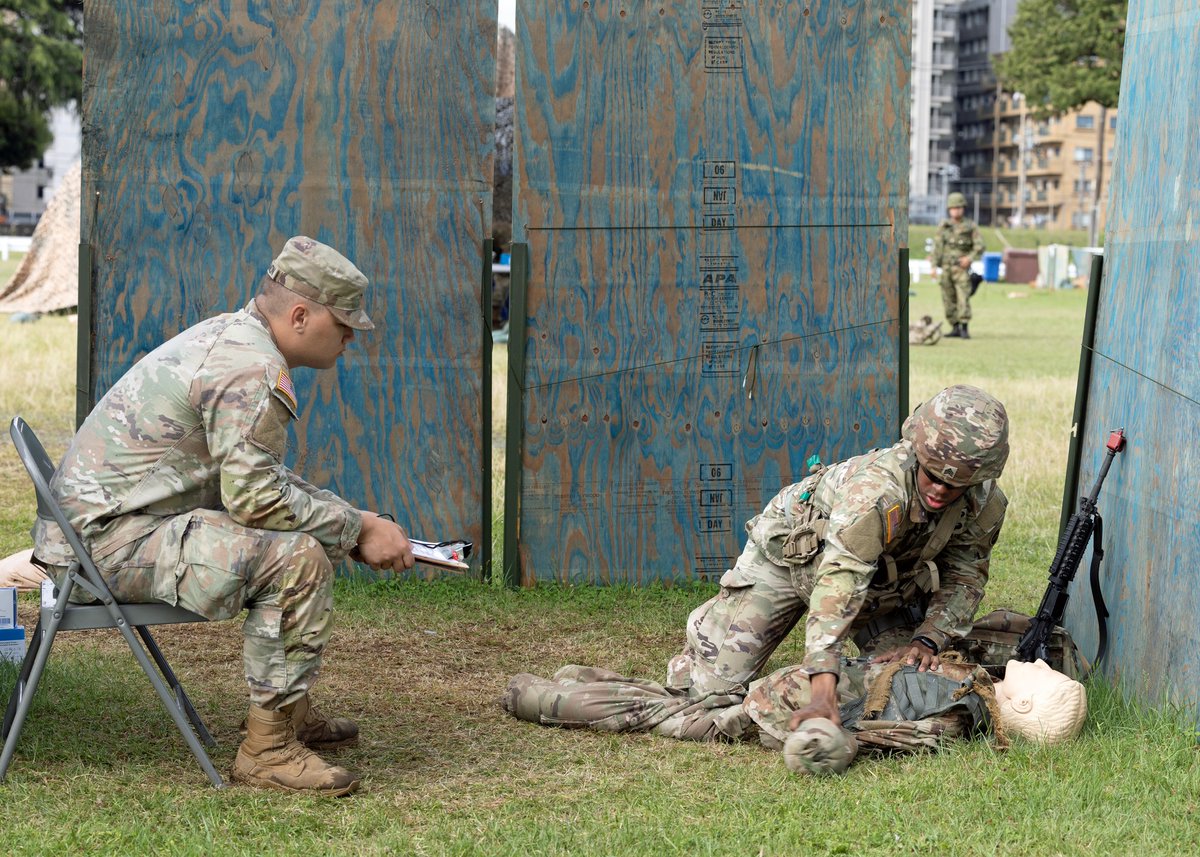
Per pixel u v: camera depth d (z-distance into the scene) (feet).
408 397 20.95
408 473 21.04
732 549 21.39
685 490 21.31
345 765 13.29
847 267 21.21
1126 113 16.52
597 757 13.56
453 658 17.37
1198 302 13.58
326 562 12.32
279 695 12.30
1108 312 16.70
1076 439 17.54
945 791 12.13
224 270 20.65
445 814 11.95
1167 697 13.83
